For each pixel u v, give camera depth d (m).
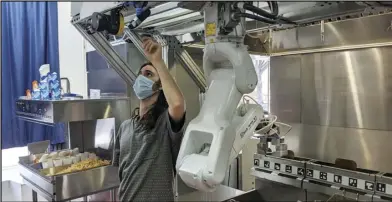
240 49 1.23
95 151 3.02
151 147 1.60
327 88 2.62
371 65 2.35
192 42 2.67
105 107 2.63
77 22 2.09
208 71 1.32
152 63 1.51
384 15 2.19
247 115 1.29
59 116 2.36
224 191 2.89
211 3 1.24
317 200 2.21
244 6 1.28
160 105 1.63
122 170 1.71
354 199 2.01
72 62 3.65
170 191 1.60
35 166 2.60
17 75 3.15
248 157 3.31
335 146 2.59
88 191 2.48
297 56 2.80
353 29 2.37
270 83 3.03
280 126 2.92
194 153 1.22
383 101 2.30
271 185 2.54
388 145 2.30
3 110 3.07
